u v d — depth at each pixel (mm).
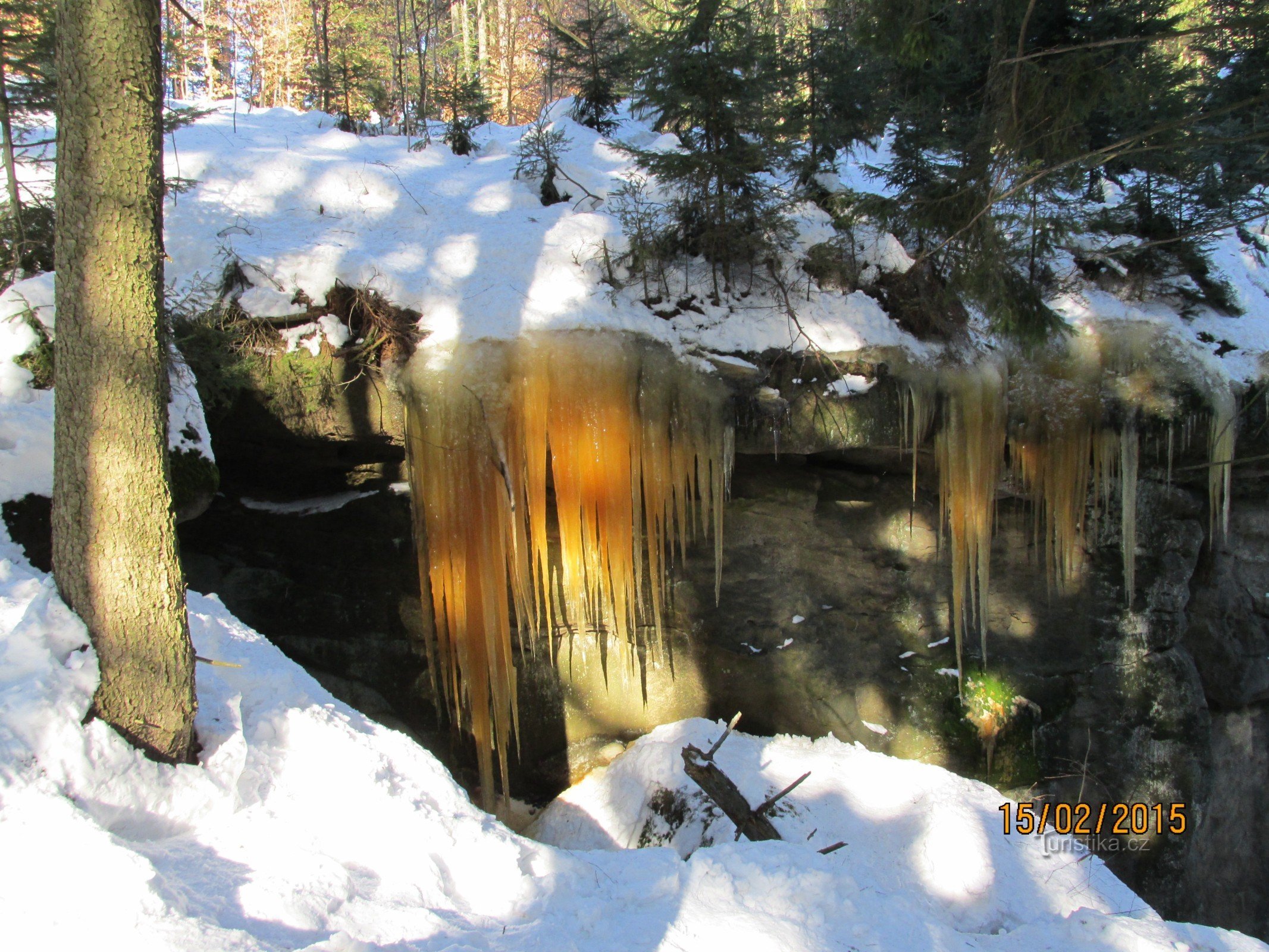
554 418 8430
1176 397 10031
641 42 9734
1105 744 10250
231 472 8727
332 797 4094
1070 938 4887
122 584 3635
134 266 3670
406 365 8258
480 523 8148
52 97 8289
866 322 9398
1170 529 10453
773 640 9711
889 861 7586
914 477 9312
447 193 11016
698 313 9242
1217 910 10977
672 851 4371
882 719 9789
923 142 10492
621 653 9406
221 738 4059
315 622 9203
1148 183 11164
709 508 8992
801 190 11234
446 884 3785
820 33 11156
